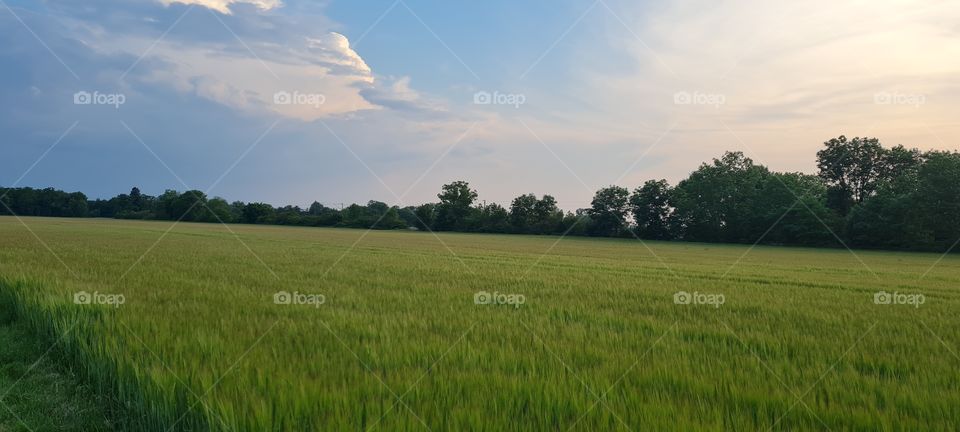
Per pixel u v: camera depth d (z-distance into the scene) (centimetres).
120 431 481
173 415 450
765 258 3750
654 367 564
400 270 1781
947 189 5622
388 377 510
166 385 470
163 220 9938
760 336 749
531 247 4419
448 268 1905
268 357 565
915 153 7250
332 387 460
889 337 757
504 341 684
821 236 6350
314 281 1377
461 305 1017
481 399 451
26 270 1335
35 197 10775
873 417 410
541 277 1661
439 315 886
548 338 713
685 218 7612
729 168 7581
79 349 628
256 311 882
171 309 866
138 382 493
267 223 9600
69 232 4422
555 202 8725
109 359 564
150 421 463
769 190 6900
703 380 508
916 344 709
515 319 860
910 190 6003
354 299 1055
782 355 645
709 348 681
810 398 465
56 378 601
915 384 517
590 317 909
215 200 9981
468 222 8794
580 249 4391
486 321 836
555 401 444
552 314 923
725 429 390
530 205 8712
